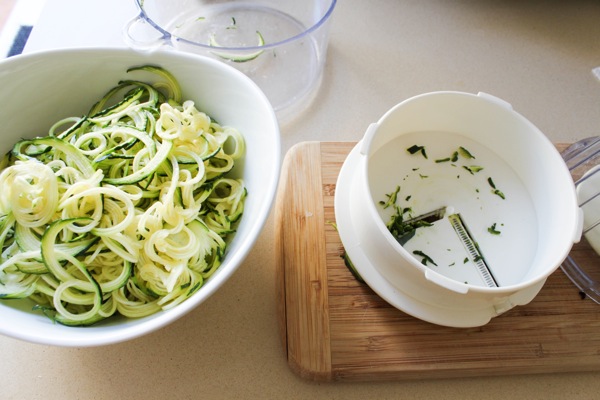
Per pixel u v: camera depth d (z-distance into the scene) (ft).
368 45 2.68
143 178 1.56
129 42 2.00
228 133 1.77
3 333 1.19
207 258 1.59
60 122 1.77
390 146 1.89
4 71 1.57
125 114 1.71
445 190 1.83
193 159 1.65
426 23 2.80
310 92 2.44
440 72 2.58
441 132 1.93
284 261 1.81
